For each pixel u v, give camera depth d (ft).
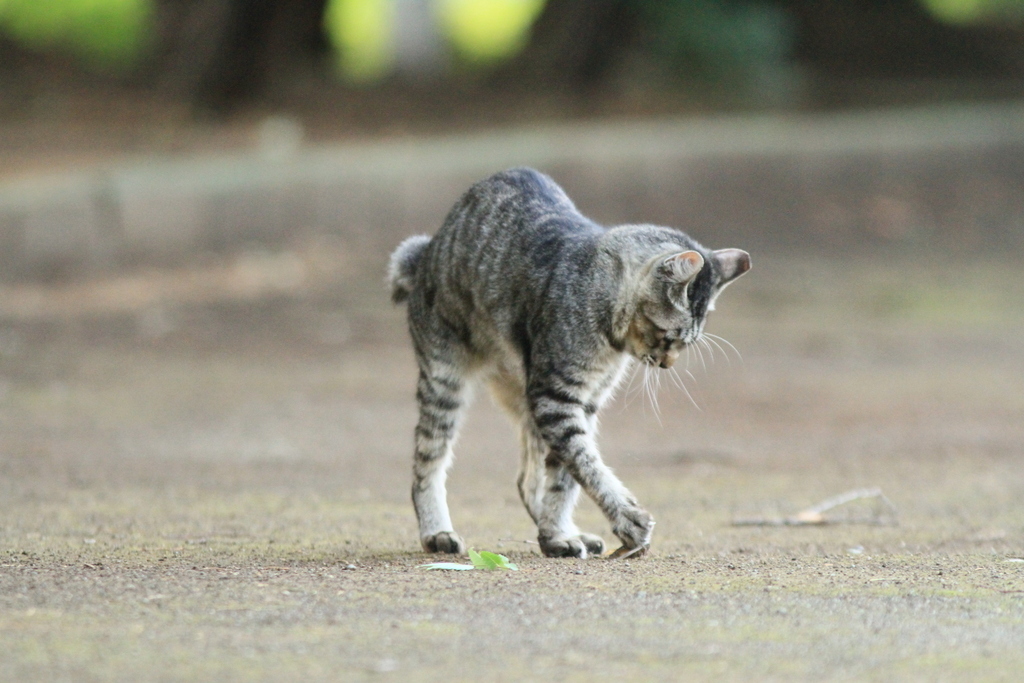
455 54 136.67
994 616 18.60
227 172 81.00
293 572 22.49
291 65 114.62
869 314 71.56
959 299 76.13
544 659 15.92
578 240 26.68
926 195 100.99
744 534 29.50
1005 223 96.99
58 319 61.62
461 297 28.12
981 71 140.05
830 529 30.37
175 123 98.12
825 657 16.15
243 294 68.28
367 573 22.48
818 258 84.58
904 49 140.97
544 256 26.73
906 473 39.11
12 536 26.99
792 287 76.54
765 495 35.35
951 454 42.50
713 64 120.88
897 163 105.19
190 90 102.32
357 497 34.17
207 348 58.65
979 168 107.24
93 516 30.09
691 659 15.99
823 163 102.32
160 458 39.40
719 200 93.86
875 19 144.15
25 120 94.43
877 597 20.06
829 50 139.03
